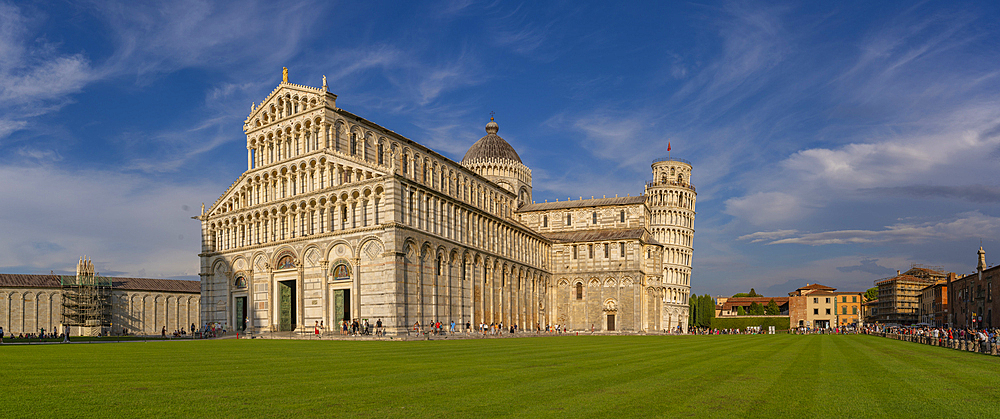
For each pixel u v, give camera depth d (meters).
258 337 87.69
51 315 121.75
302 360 36.16
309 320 89.12
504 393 22.06
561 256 134.25
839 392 23.39
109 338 87.50
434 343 63.81
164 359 36.94
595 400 20.75
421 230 86.88
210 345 57.56
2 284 116.12
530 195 157.75
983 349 50.62
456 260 96.50
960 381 27.52
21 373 27.97
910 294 199.62
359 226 85.62
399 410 18.66
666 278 174.50
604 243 130.62
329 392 22.02
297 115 94.25
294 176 94.81
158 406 19.08
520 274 119.50
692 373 29.42
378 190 84.31
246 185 100.88
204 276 104.12
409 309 83.25
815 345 61.69
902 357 43.31
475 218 104.31
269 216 96.50
